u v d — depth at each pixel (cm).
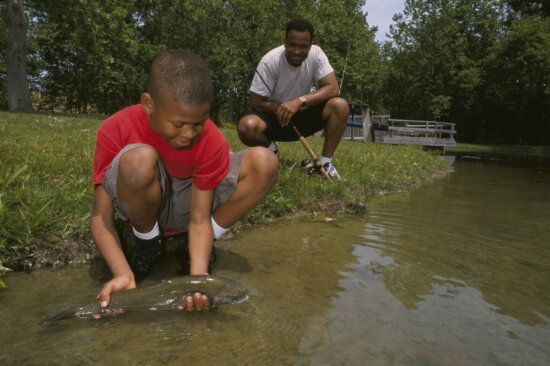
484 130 4212
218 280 198
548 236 346
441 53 3759
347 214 391
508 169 1151
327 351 162
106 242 207
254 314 189
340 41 3284
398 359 159
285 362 154
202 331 174
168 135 183
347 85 3459
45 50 2909
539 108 3753
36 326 174
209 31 2680
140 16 2800
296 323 183
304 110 470
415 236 326
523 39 3359
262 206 351
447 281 239
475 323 191
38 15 2188
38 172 340
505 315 201
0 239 236
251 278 229
